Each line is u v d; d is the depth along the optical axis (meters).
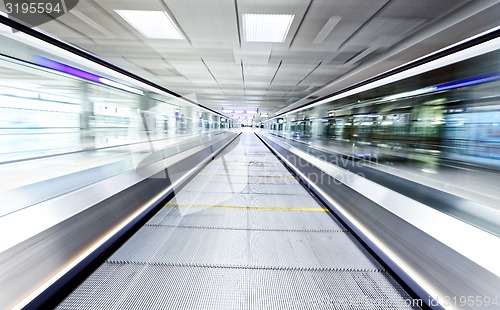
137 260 2.18
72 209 2.09
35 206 1.91
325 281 1.96
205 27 3.61
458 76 3.96
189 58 5.17
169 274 1.99
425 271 1.80
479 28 2.72
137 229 2.97
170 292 1.78
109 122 8.65
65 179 3.09
